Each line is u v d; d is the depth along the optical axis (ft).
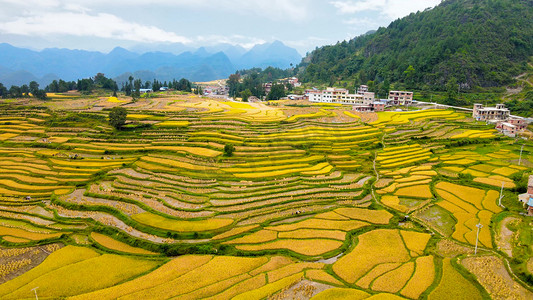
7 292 120.78
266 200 198.80
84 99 502.38
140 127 328.90
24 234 163.12
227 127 330.13
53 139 304.50
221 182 224.53
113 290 120.16
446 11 652.48
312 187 217.77
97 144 293.43
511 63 501.56
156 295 117.08
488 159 266.57
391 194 210.18
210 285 122.21
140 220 171.73
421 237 157.28
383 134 332.60
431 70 535.19
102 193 203.72
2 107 406.21
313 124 351.67
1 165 250.16
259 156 269.03
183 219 173.58
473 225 168.66
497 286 119.65
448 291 116.47
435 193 209.46
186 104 451.94
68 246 152.46
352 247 149.89
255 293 115.85
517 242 149.89
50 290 121.39
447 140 313.94
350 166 257.55
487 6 588.50
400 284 121.08
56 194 205.05
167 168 244.42
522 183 204.95
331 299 111.65
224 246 151.12
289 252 147.13
